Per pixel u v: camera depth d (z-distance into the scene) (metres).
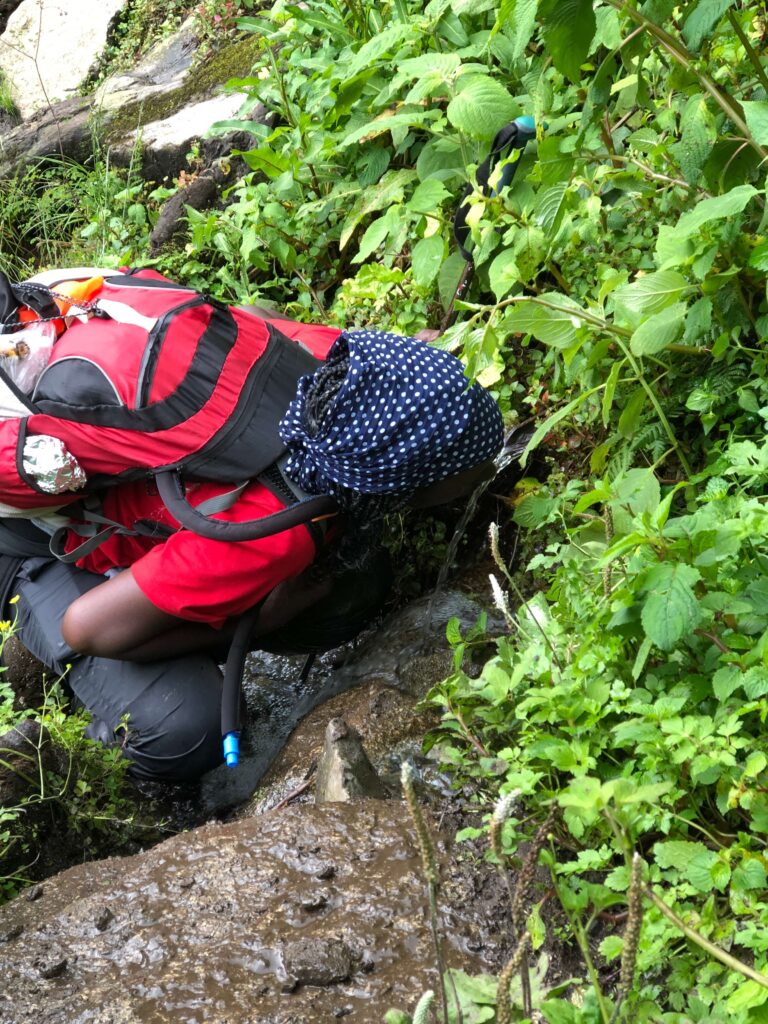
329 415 1.37
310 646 1.75
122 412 1.40
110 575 1.61
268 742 1.70
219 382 1.43
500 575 1.73
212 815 1.61
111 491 1.54
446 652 1.59
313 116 2.12
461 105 1.62
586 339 1.36
